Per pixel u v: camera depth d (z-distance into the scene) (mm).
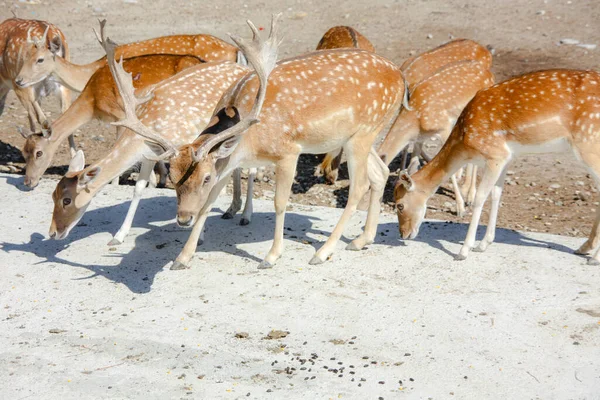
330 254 7727
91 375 5746
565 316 6516
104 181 7824
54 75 11281
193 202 6402
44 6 20828
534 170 12281
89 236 8305
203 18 20203
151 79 9938
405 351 6023
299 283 7184
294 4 21312
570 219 10398
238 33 18922
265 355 5988
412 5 20906
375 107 7684
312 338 6230
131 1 21672
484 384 5562
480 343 6113
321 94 7293
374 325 6418
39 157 9898
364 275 7359
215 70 8383
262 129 7152
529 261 7633
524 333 6254
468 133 7820
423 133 10492
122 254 7844
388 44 17953
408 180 7984
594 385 5527
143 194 9609
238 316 6582
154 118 8000
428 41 18016
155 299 6902
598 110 7375
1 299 6930
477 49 12094
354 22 19703
